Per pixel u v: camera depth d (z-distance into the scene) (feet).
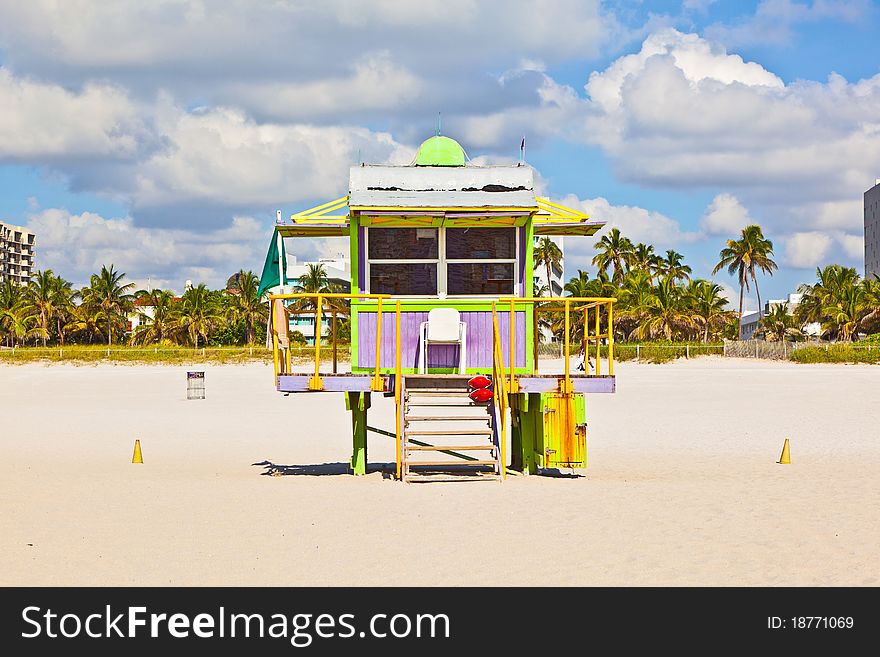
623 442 66.59
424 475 49.42
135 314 379.35
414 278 49.19
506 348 48.85
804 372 184.85
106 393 127.44
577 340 271.08
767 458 57.31
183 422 83.66
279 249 51.72
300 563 30.12
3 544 32.63
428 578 28.43
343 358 245.04
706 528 35.04
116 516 37.58
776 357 254.47
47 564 30.09
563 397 46.96
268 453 61.87
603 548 31.86
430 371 48.62
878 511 38.47
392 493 43.16
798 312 342.03
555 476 49.32
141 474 50.42
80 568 29.66
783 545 32.30
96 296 343.67
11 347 325.01
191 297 330.13
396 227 49.21
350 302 49.21
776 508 39.11
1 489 44.37
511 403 51.37
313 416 89.71
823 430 74.49
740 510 38.65
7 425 80.84
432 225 49.19
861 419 84.17
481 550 31.58
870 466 53.16
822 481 47.03
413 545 32.32
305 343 293.84
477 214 48.08
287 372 48.39
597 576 28.58
